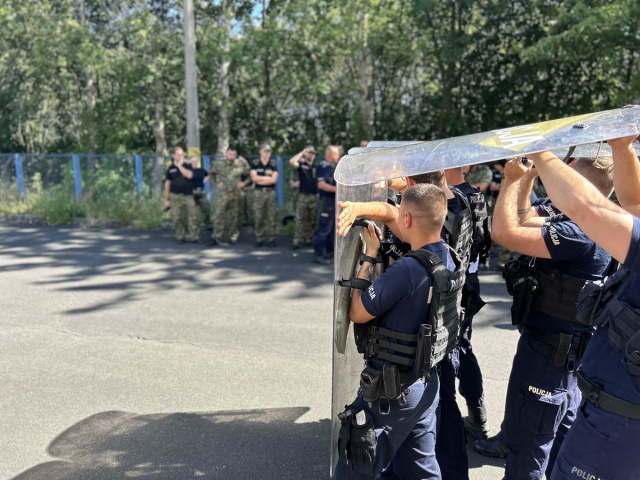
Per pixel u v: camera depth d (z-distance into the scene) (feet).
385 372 7.09
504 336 16.76
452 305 7.47
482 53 51.65
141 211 40.04
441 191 7.56
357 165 6.57
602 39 39.29
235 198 31.78
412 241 7.67
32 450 10.93
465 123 54.39
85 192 43.14
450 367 9.16
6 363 14.99
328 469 10.35
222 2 53.06
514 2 48.08
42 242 33.06
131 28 53.06
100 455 10.76
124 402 12.87
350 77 55.57
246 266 26.43
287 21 51.16
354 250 7.72
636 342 5.72
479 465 10.59
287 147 61.05
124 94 56.24
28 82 65.21
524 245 7.84
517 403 8.52
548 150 5.54
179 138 65.26
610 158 7.78
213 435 11.48
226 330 17.46
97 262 27.37
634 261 5.27
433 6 45.47
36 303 20.38
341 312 7.41
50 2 60.03
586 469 6.07
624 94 43.86
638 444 5.83
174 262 27.32
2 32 59.21
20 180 46.44
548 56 37.60
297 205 30.58
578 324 8.12
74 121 65.92
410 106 58.54
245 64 51.19
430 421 7.77
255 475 10.16
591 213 5.40
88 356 15.47
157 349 15.96
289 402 12.90
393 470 8.38
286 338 16.76
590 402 6.20
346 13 48.03
